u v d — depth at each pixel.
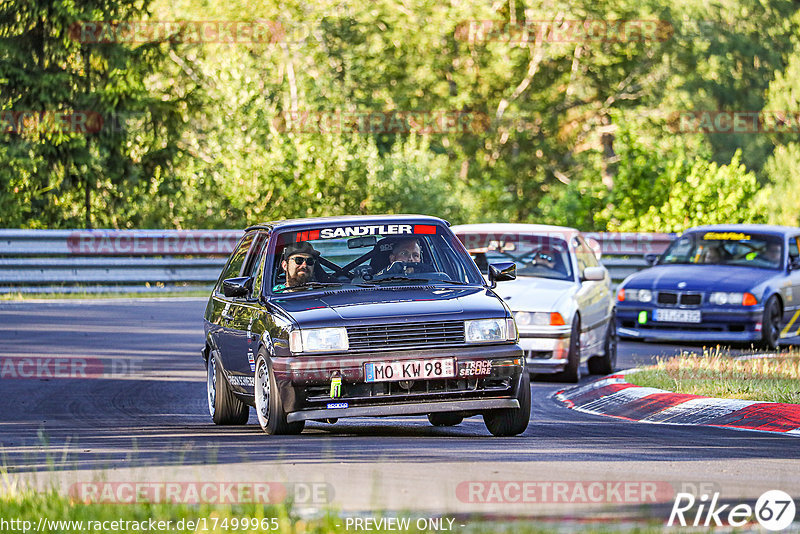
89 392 40.47
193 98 105.00
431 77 151.38
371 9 146.00
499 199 152.38
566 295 44.97
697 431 30.52
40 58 98.75
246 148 108.31
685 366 42.56
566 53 154.25
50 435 30.59
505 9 157.12
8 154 95.81
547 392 41.28
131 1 101.75
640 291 58.00
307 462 24.64
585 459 25.05
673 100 161.00
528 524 18.09
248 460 25.05
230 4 136.75
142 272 78.69
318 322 28.27
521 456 25.42
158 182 103.56
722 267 59.56
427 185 116.38
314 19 139.38
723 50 169.88
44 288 76.12
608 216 103.00
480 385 28.44
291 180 108.50
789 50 180.25
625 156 101.69
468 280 31.50
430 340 28.31
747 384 36.62
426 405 27.97
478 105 155.88
